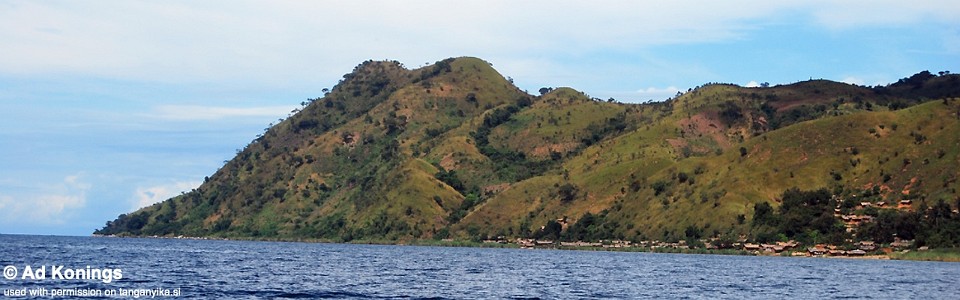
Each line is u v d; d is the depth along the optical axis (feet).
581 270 525.75
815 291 405.80
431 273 480.23
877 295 393.70
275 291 354.33
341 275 451.94
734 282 448.65
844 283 451.94
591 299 352.28
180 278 402.31
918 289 424.05
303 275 444.96
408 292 366.43
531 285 409.90
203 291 342.85
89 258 562.25
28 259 526.57
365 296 345.51
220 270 466.29
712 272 523.29
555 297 357.00
